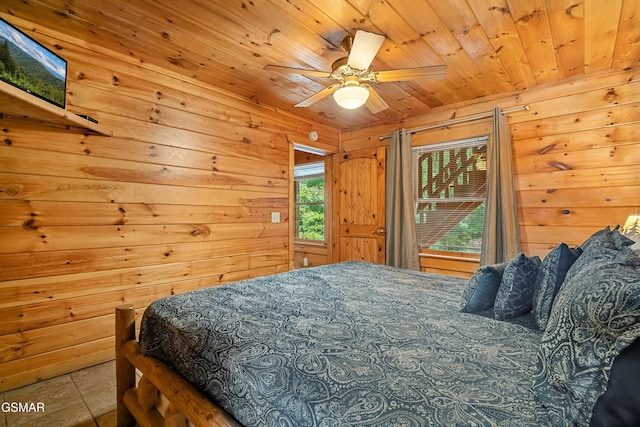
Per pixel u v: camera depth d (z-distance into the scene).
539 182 2.79
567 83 2.66
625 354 0.56
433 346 1.03
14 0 1.73
